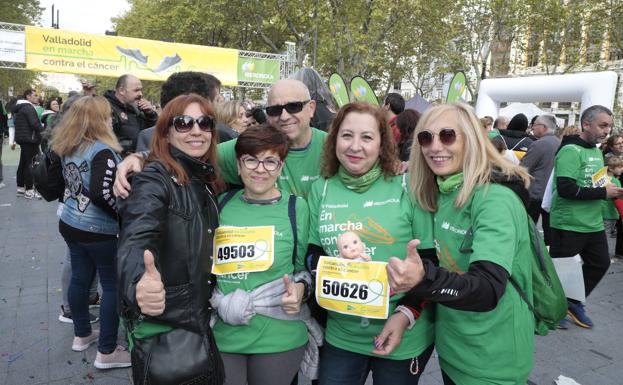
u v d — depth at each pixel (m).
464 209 1.59
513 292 1.58
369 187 1.85
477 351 1.60
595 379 2.98
